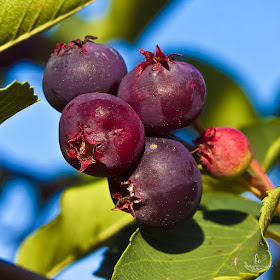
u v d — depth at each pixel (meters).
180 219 0.13
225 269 0.14
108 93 0.13
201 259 0.14
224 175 0.14
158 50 0.13
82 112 0.13
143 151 0.13
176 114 0.13
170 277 0.14
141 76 0.13
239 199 0.16
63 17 0.14
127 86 0.13
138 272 0.13
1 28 0.14
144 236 0.14
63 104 0.14
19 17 0.14
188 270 0.14
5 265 0.13
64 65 0.13
